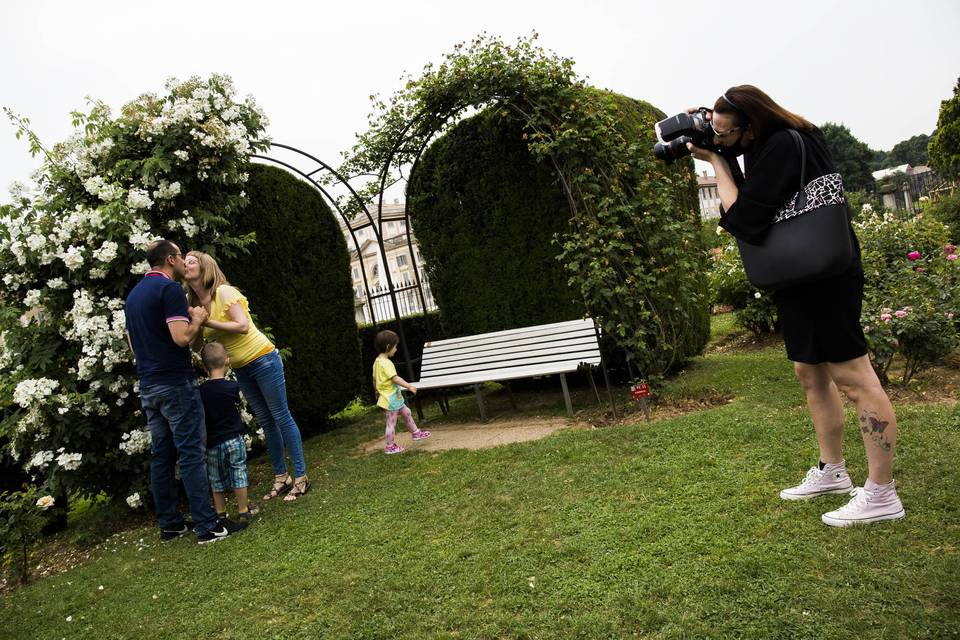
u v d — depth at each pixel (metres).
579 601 2.26
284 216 6.47
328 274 6.97
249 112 5.25
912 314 4.21
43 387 4.03
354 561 2.99
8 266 4.36
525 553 2.72
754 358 6.27
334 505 3.93
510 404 6.48
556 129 5.07
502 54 5.22
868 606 1.93
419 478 4.17
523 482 3.67
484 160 6.60
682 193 6.59
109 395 4.41
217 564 3.30
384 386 5.07
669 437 3.97
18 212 4.36
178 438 3.71
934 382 4.31
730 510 2.78
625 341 4.98
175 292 3.67
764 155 2.41
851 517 2.44
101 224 4.27
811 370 2.63
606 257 4.92
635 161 5.09
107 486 4.48
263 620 2.58
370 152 7.06
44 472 4.42
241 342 4.16
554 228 6.30
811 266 2.30
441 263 7.18
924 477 2.74
